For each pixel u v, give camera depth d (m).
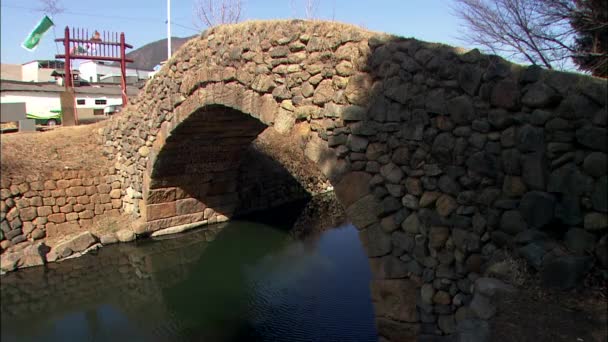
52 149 11.34
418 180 4.88
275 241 11.62
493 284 3.85
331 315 7.37
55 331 7.41
